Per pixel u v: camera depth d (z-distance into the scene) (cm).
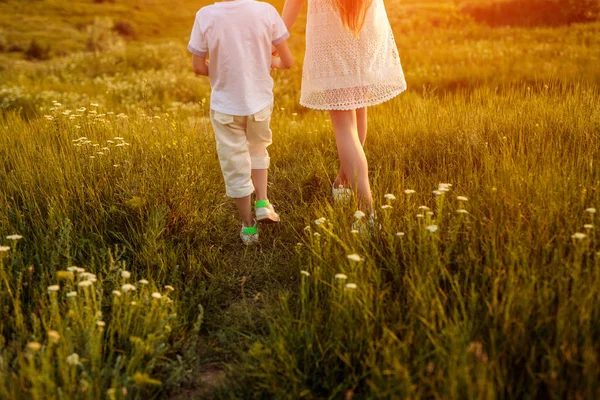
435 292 241
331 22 353
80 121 560
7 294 277
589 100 513
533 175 333
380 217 331
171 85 1397
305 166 470
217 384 243
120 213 371
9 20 6812
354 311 242
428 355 210
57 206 363
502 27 2239
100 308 267
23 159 454
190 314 290
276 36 355
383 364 214
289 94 1131
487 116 497
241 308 296
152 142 491
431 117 538
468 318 241
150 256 327
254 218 404
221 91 353
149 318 252
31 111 1159
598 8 2109
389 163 441
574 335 211
